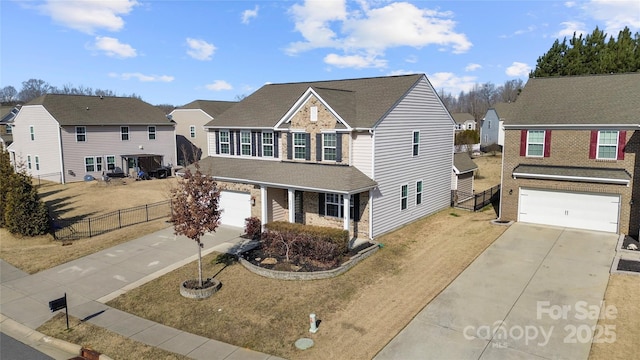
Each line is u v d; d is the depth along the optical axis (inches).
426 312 536.7
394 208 896.3
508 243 778.2
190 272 702.5
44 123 1529.3
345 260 708.7
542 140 886.4
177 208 621.0
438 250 765.3
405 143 913.5
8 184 974.4
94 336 515.5
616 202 812.0
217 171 986.7
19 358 482.0
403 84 927.7
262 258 737.0
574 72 1418.6
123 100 1798.7
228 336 504.4
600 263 663.1
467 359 435.8
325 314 546.9
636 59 1338.6
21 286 674.2
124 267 737.6
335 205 871.1
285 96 1093.8
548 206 887.1
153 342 495.8
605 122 805.2
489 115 2723.9
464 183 1230.9
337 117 821.2
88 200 1244.5
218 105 2133.4
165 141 1813.5
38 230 913.5
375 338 483.8
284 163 927.7
